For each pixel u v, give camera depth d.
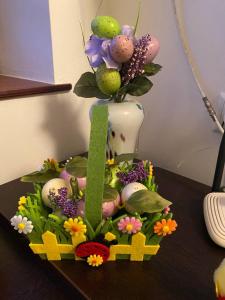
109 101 0.61
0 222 0.55
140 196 0.40
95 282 0.38
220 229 0.47
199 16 0.64
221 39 0.61
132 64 0.52
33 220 0.38
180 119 0.76
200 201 0.59
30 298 0.40
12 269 0.46
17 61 0.86
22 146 0.74
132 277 0.39
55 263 0.41
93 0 0.79
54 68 0.75
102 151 0.35
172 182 0.68
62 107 0.80
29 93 0.70
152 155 0.88
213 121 0.66
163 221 0.38
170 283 0.38
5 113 0.67
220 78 0.64
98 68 0.54
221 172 0.59
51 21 0.70
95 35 0.53
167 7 0.70
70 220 0.37
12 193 0.62
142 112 0.62
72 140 0.87
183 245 0.46
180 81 0.73
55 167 0.51
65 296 0.40
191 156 0.76
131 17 0.80
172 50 0.72
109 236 0.38
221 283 0.32
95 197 0.36
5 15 0.82
